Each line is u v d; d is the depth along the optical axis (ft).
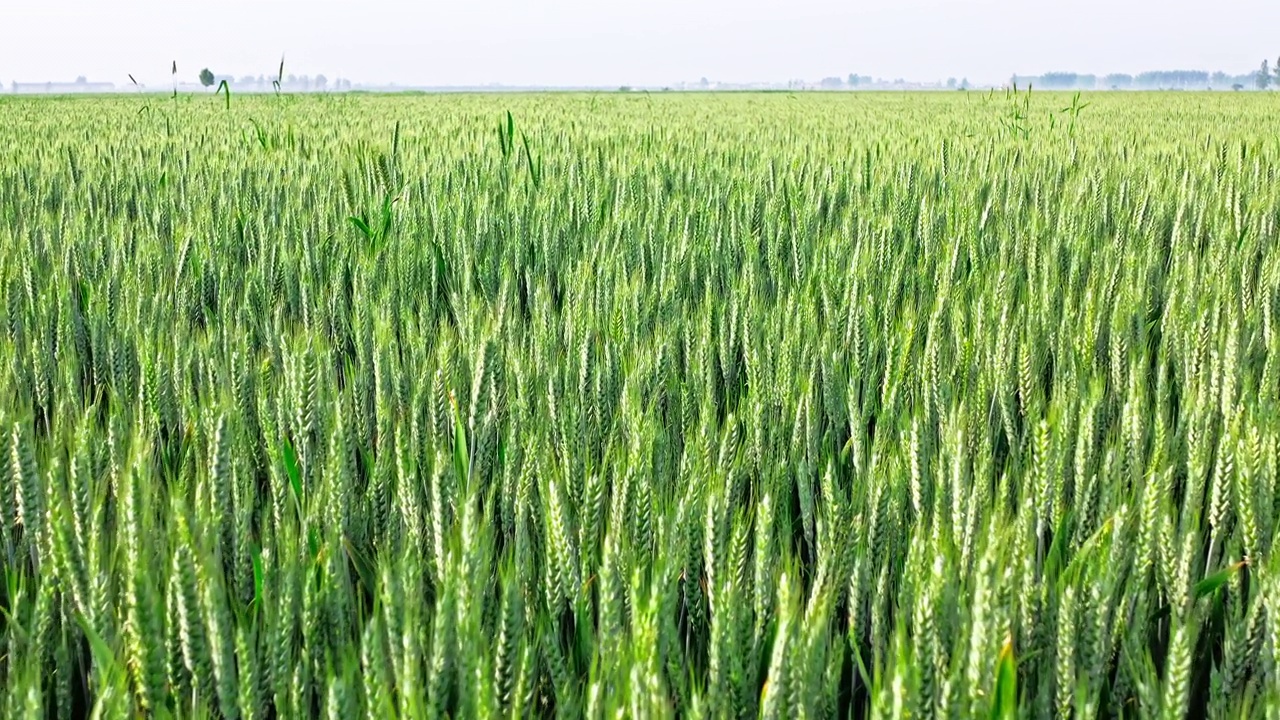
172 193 32.89
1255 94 216.95
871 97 204.64
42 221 25.68
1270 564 8.11
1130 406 10.41
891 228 22.61
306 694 7.14
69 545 7.75
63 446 10.31
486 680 6.32
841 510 8.84
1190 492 9.05
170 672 7.29
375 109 121.80
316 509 8.89
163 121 79.41
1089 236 23.82
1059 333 15.20
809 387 11.31
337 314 17.28
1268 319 15.49
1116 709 7.86
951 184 33.55
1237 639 7.76
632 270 21.40
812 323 15.02
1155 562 8.66
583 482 10.01
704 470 9.84
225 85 35.45
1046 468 9.44
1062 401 11.60
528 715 7.14
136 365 14.21
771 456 11.19
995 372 12.82
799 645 6.42
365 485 11.23
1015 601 7.68
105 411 13.58
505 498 9.95
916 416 9.83
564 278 20.40
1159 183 33.81
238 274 20.38
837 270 19.72
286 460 9.57
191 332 16.58
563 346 14.94
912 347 14.03
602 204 27.71
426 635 7.60
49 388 13.48
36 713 6.21
